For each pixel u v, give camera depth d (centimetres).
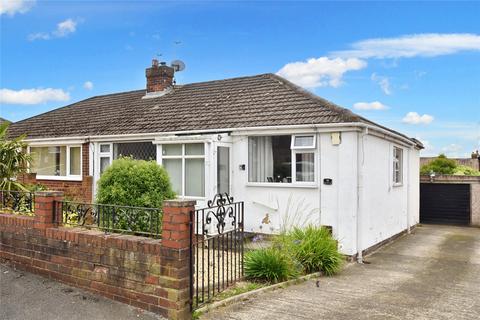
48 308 531
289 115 1078
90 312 519
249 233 1103
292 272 730
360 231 973
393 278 785
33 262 662
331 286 708
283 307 578
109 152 1366
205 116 1247
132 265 536
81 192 1408
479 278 794
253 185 1100
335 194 983
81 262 595
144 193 744
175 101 1484
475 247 1168
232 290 632
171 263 501
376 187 1123
